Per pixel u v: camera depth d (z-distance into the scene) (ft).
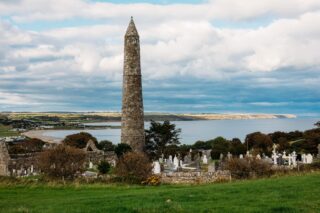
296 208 56.59
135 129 181.68
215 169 142.61
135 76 182.70
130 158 122.83
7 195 88.22
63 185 103.45
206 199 68.64
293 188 77.20
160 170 141.59
